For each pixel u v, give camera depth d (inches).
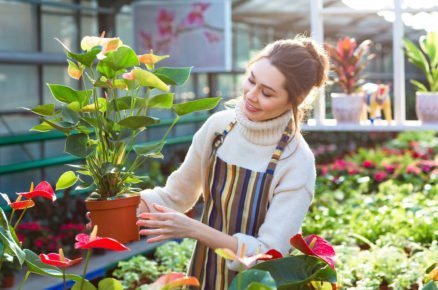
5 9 327.3
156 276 179.2
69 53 85.7
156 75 89.8
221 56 390.6
